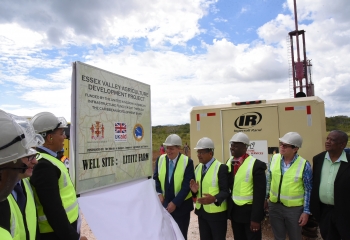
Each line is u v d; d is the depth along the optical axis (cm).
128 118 311
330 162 381
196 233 591
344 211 356
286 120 541
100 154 266
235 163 397
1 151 122
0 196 126
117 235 252
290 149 405
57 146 241
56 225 212
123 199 285
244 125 578
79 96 240
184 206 408
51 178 214
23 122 154
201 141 391
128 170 308
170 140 412
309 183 398
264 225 600
